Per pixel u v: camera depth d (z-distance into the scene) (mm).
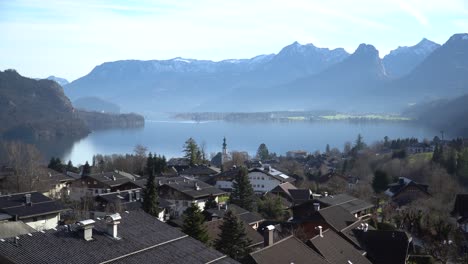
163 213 110438
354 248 69500
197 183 131125
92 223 41000
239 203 119000
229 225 68250
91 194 126562
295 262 54406
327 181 179000
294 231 80062
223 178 167750
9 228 60375
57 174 144000
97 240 41062
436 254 80438
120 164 195375
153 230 46219
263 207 120312
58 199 112562
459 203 110375
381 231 77312
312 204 102562
